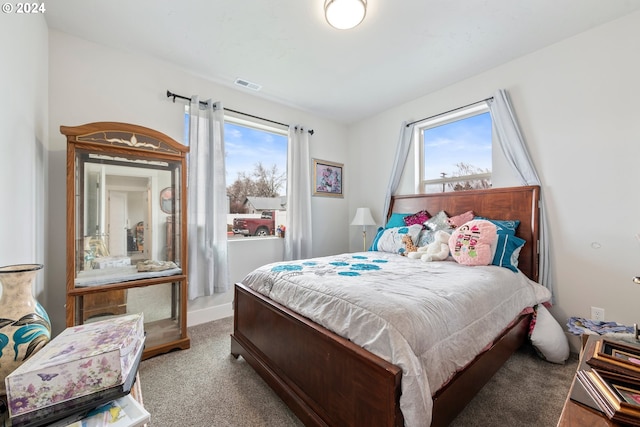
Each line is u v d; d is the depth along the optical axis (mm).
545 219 2295
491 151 2711
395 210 3504
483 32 2102
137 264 2133
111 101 2312
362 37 2158
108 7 1846
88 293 1861
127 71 2387
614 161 1983
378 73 2717
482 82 2717
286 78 2818
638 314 1884
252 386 1732
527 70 2410
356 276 1735
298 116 3641
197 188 2684
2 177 1207
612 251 1990
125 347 849
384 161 3732
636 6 1841
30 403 681
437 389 1137
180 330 2244
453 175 3113
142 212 2148
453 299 1384
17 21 1410
